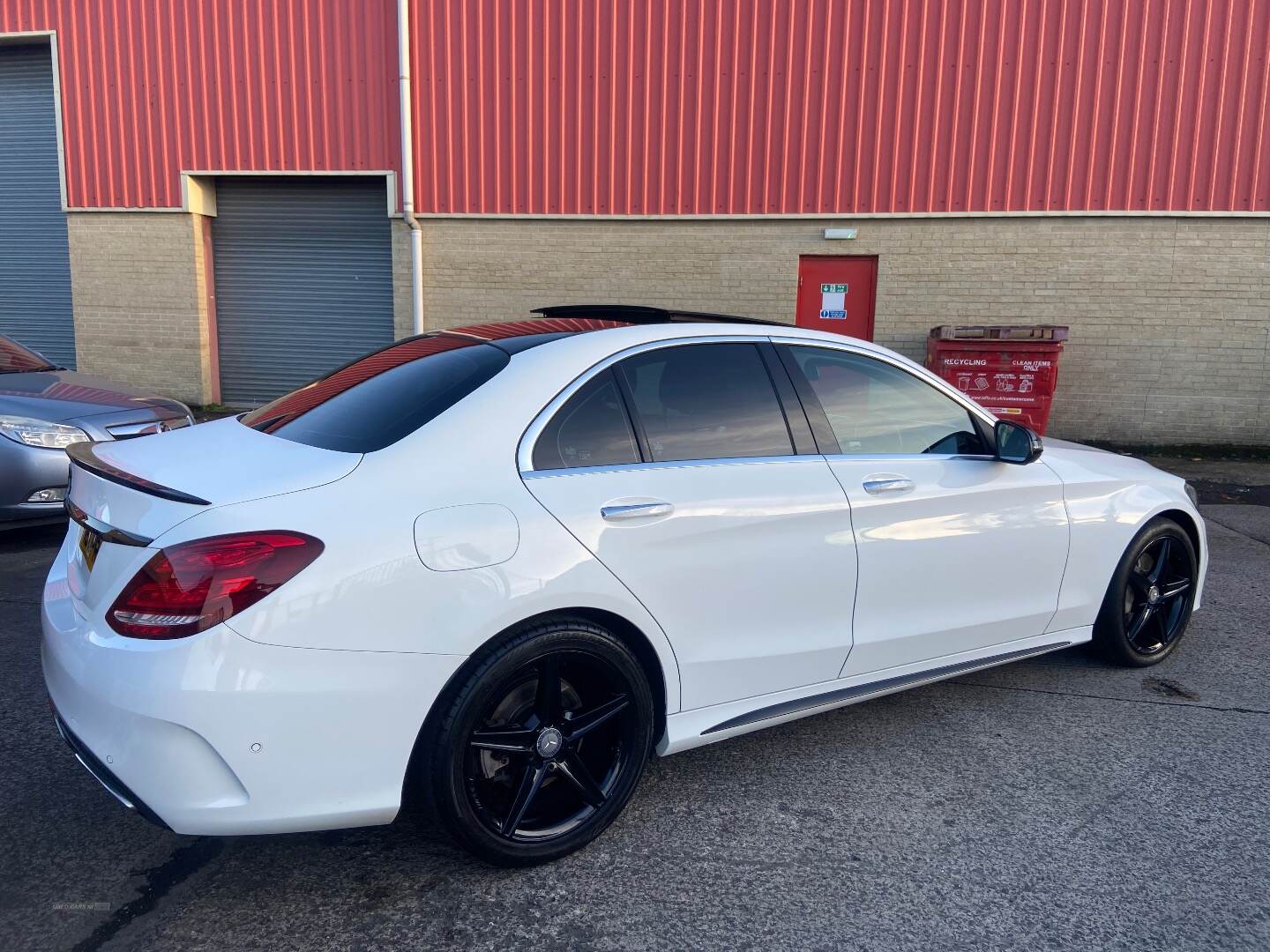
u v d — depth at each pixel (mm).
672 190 10445
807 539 3020
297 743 2199
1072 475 3812
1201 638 4617
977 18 9680
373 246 11531
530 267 10867
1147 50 9484
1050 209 9859
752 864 2682
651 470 2793
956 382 8773
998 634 3623
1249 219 9586
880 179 10078
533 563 2477
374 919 2414
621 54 10305
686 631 2805
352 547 2252
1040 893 2545
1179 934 2373
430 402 2674
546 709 2576
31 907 2441
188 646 2117
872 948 2316
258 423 2982
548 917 2434
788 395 3188
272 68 10938
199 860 2678
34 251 12516
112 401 6141
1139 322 9953
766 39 10047
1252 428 10000
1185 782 3170
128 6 11055
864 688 3275
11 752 3279
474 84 10578
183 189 11289
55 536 6219
